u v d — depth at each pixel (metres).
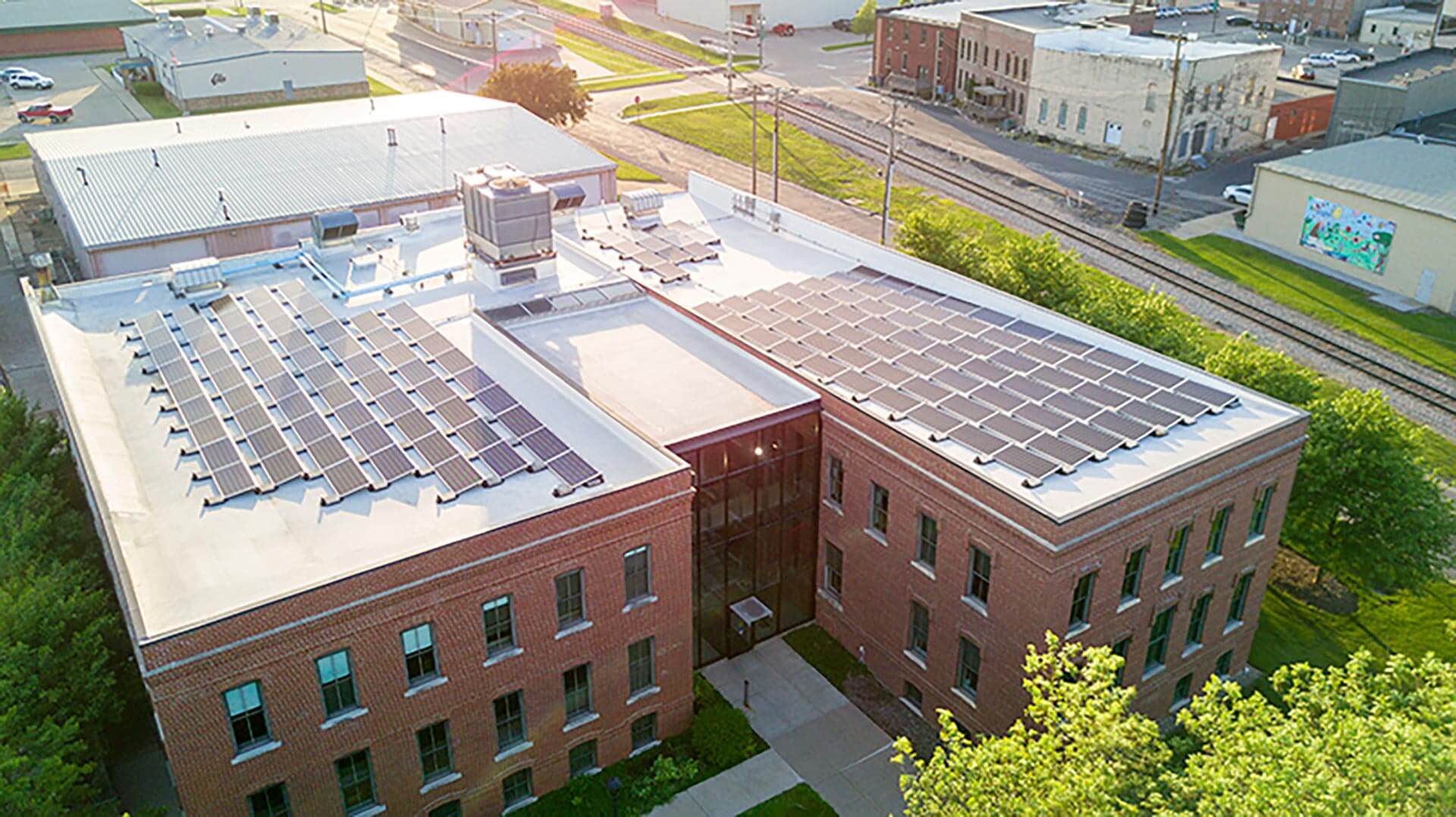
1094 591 31.41
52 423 42.12
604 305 45.62
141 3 170.38
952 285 45.97
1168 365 38.28
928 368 39.19
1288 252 76.19
